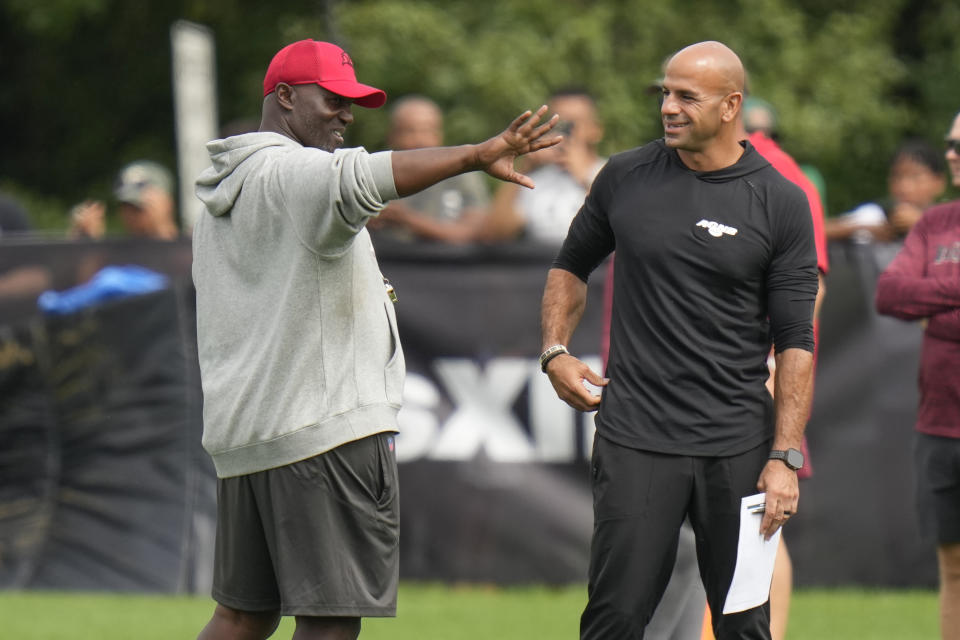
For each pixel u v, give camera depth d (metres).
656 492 14.75
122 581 25.47
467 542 25.42
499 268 25.41
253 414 14.34
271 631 15.66
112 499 25.72
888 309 19.02
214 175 14.64
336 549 14.41
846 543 25.47
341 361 14.33
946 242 18.88
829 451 25.41
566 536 25.30
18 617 23.27
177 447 25.69
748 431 14.73
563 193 25.80
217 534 15.26
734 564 14.77
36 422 25.91
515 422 25.38
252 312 14.37
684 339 14.67
